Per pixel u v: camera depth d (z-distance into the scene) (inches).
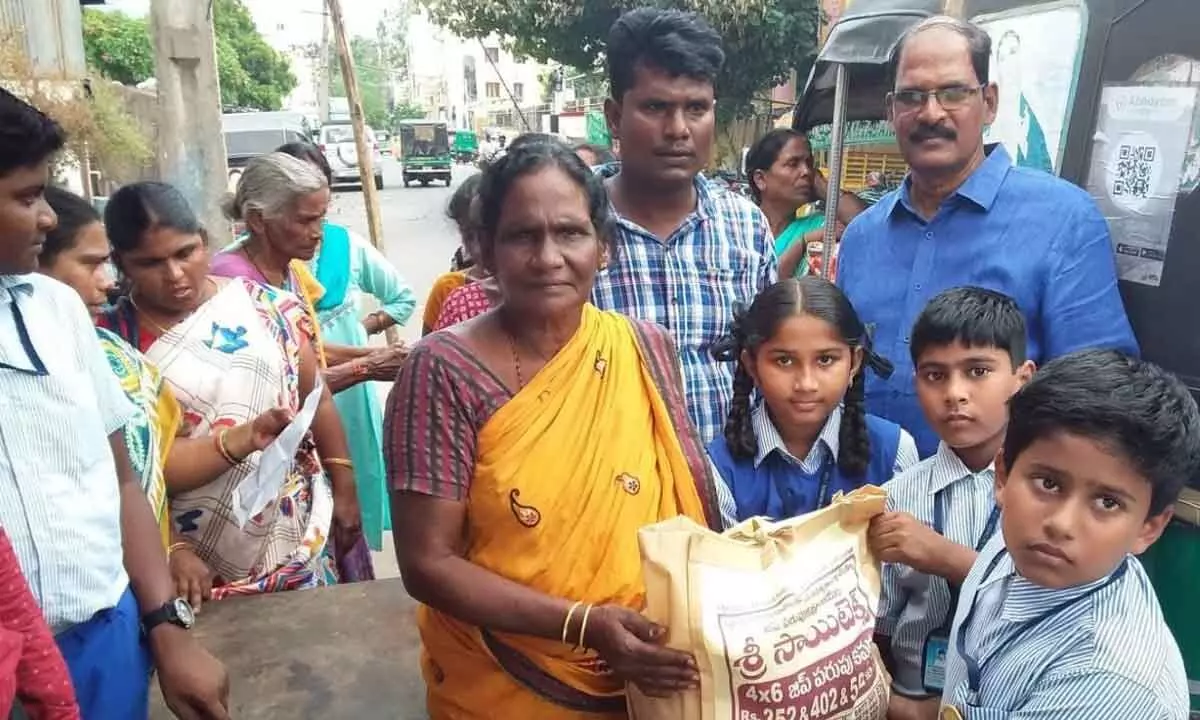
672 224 94.0
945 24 90.0
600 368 60.5
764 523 55.1
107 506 62.8
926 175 92.8
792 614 52.0
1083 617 46.2
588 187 59.2
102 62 660.1
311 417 83.8
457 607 56.1
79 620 60.1
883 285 98.9
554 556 57.5
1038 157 116.6
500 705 60.6
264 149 801.6
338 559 118.0
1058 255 88.6
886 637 72.1
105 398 66.9
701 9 412.2
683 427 65.5
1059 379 45.4
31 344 58.6
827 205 180.9
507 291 59.0
